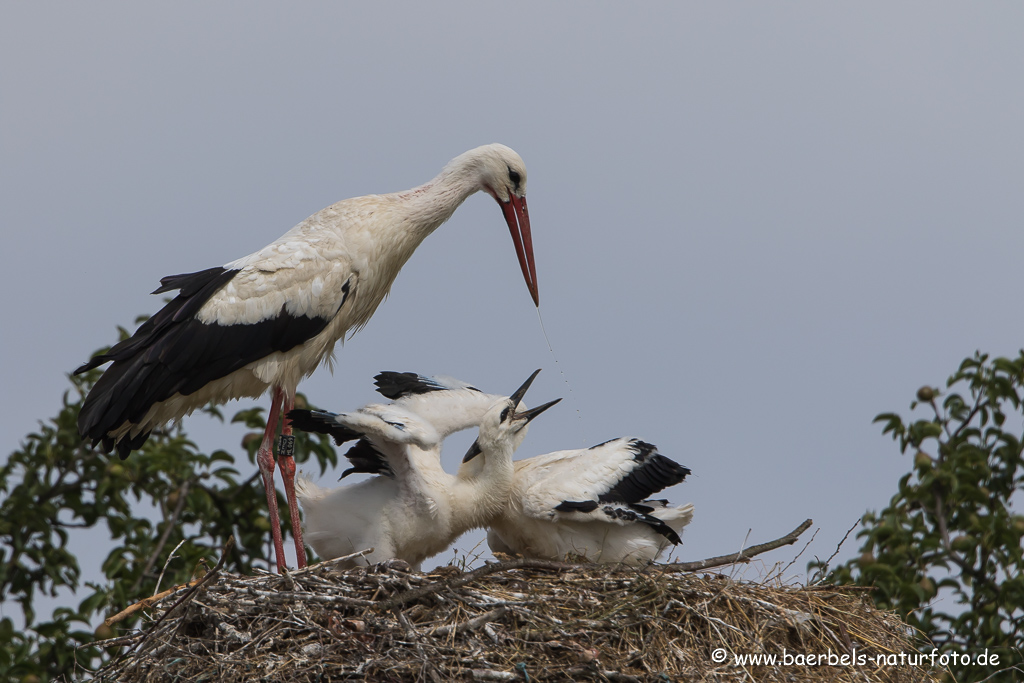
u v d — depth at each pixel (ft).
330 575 38.42
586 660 35.88
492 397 48.88
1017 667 44.83
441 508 43.42
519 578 39.27
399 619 36.63
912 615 46.55
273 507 44.45
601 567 40.01
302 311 44.27
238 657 35.78
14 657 47.65
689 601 38.45
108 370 43.37
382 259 45.93
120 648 42.78
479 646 36.40
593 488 43.57
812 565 46.09
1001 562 48.78
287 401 45.29
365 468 43.50
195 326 43.19
